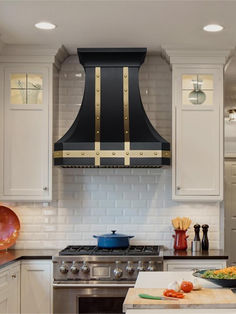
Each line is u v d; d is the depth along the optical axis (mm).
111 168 5203
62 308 4477
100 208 5184
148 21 4098
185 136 4930
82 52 4891
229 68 5594
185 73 4930
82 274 4488
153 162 4695
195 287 2963
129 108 4887
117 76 4941
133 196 5184
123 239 4859
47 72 4914
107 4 3691
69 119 5234
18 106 4914
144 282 3236
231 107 7508
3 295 4109
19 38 4609
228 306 2613
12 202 5172
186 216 5156
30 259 4621
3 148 4902
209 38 4582
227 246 7867
